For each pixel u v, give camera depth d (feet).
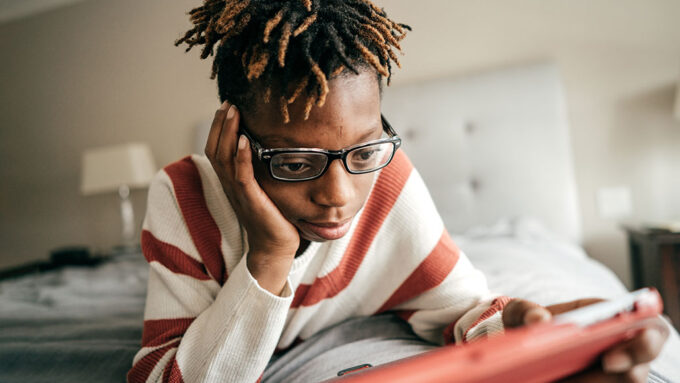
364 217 2.32
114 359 2.69
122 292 4.84
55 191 9.95
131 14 8.70
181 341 1.99
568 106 6.77
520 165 6.50
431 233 2.32
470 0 7.06
